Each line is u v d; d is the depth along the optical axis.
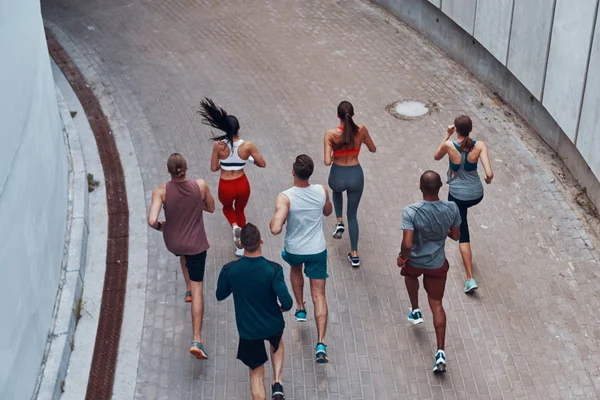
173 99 13.73
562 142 11.30
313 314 8.87
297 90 13.81
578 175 10.84
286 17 16.70
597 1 9.61
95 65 15.08
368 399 7.81
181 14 17.12
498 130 12.30
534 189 10.85
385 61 14.68
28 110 8.32
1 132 7.12
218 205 10.80
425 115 12.83
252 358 7.28
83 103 13.76
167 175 11.60
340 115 8.77
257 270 6.97
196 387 8.02
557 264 9.48
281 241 10.06
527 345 8.36
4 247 6.93
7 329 6.87
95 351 8.47
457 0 13.74
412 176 11.27
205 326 8.79
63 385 8.02
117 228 10.43
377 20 16.39
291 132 12.52
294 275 8.29
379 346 8.44
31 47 8.82
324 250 7.95
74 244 9.64
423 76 14.09
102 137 12.66
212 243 10.06
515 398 7.75
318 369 8.18
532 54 11.55
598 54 9.62
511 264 9.49
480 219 10.29
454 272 9.41
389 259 9.70
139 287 9.40
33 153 8.32
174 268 9.70
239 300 7.07
